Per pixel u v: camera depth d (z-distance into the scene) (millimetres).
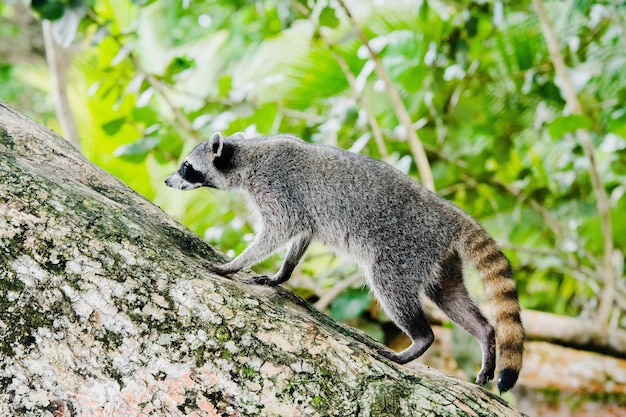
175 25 12203
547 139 11109
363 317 9344
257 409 3705
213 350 3826
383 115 10531
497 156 10367
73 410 3594
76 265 3857
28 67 14930
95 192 4695
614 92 10555
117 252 4012
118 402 3619
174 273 4070
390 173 6023
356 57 10242
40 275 3773
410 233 5824
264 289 4973
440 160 10039
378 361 4219
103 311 3777
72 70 10945
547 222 10406
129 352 3717
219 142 6445
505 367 5102
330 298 8820
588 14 10273
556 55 8820
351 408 3834
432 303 6023
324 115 10727
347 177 6051
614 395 9312
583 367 9453
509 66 10656
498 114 10688
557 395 9445
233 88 10266
